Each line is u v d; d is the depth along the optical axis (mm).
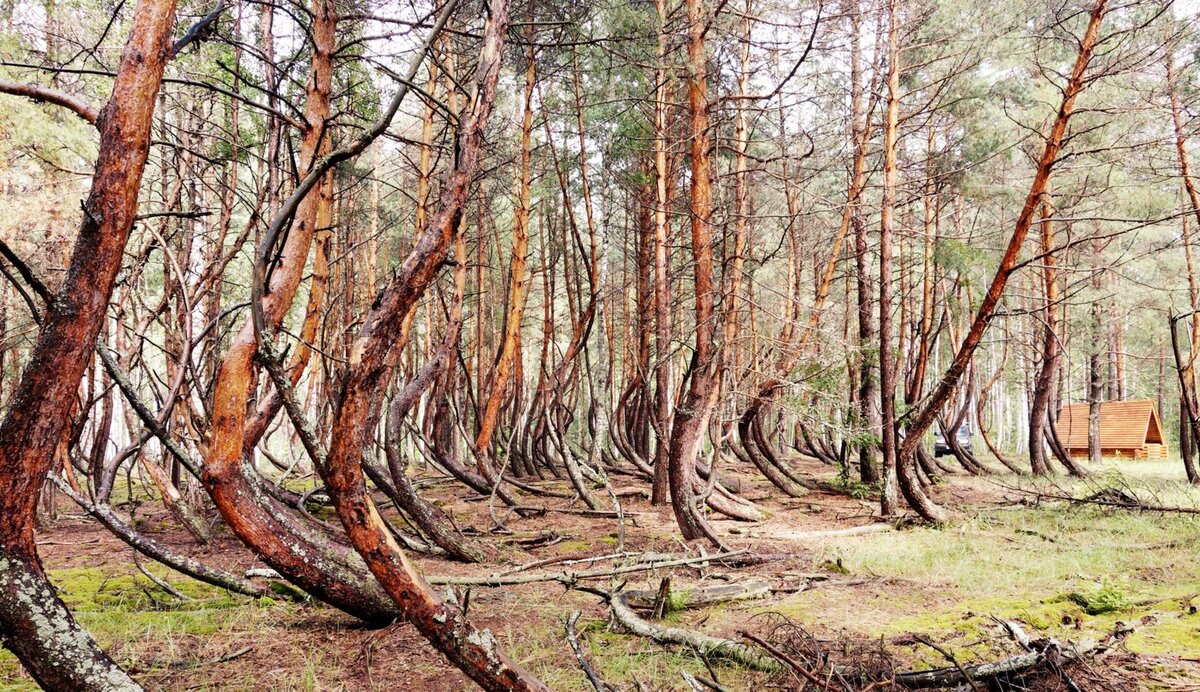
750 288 14391
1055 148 9180
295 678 4070
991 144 14484
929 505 10109
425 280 3307
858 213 13141
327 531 8977
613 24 10758
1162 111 13406
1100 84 13453
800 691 3678
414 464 20562
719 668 4332
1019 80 14836
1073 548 7945
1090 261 17047
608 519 11109
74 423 6914
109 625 5086
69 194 8320
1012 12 12594
